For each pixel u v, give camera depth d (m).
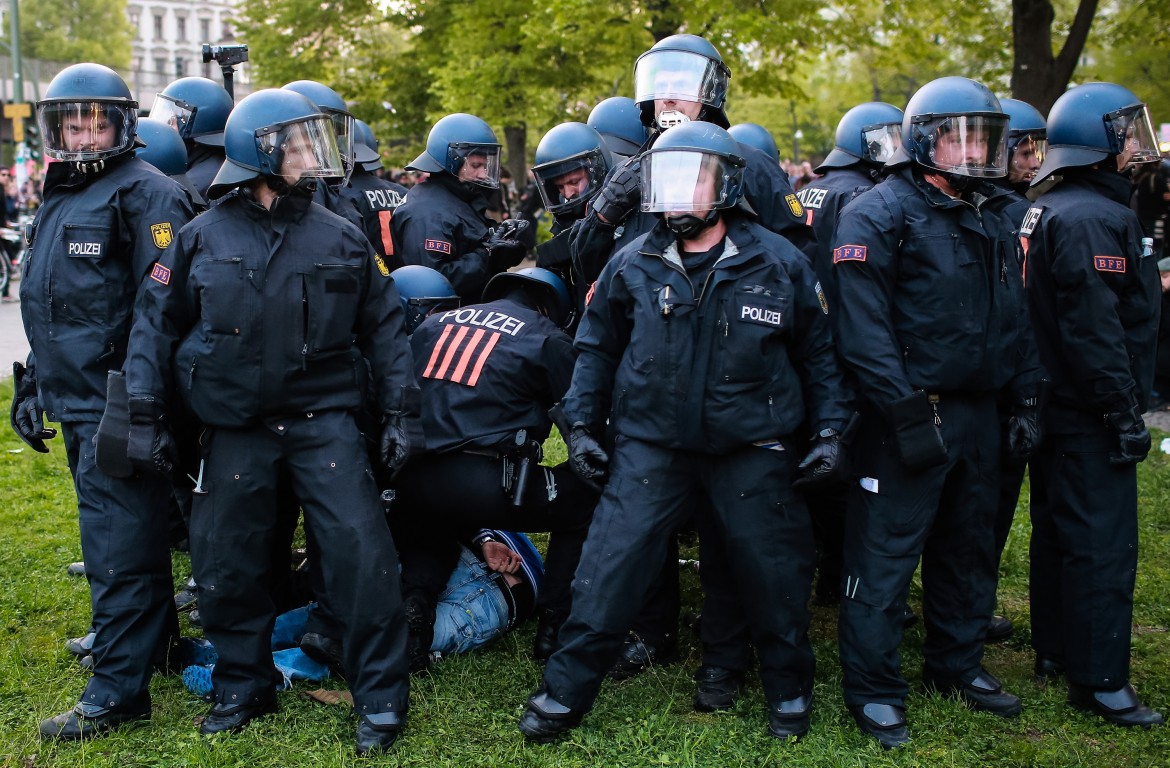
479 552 4.48
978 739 3.58
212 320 3.39
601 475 3.63
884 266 3.47
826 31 13.29
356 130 6.27
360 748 3.47
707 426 3.41
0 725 3.66
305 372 3.46
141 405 3.43
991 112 3.39
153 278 3.50
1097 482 3.78
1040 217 3.84
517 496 3.98
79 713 3.59
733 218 3.51
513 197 18.97
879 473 3.56
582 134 4.58
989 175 3.42
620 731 3.59
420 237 5.48
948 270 3.46
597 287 3.66
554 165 4.55
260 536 3.56
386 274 3.69
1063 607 3.86
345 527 3.47
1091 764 3.46
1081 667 3.78
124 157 3.82
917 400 3.38
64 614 4.60
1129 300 3.79
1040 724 3.72
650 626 4.13
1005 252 3.56
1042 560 4.05
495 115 17.33
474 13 17.20
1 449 7.32
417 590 4.05
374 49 22.41
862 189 4.80
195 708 3.80
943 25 13.66
